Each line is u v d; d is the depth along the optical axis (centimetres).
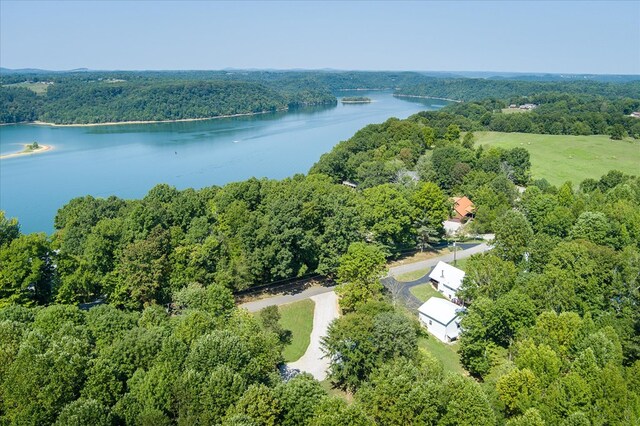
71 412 3728
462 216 12462
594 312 6525
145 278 7062
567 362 5250
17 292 6469
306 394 4284
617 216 9288
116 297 7106
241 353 4669
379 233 9744
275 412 4019
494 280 6856
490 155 16250
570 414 4462
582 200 11094
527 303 6128
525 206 11525
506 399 4784
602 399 4547
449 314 7206
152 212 8356
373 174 14562
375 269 7700
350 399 5634
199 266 7806
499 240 8488
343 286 7638
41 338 4381
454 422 4250
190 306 6375
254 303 8138
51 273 7081
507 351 6056
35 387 3881
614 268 6981
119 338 5012
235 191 10181
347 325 5769
